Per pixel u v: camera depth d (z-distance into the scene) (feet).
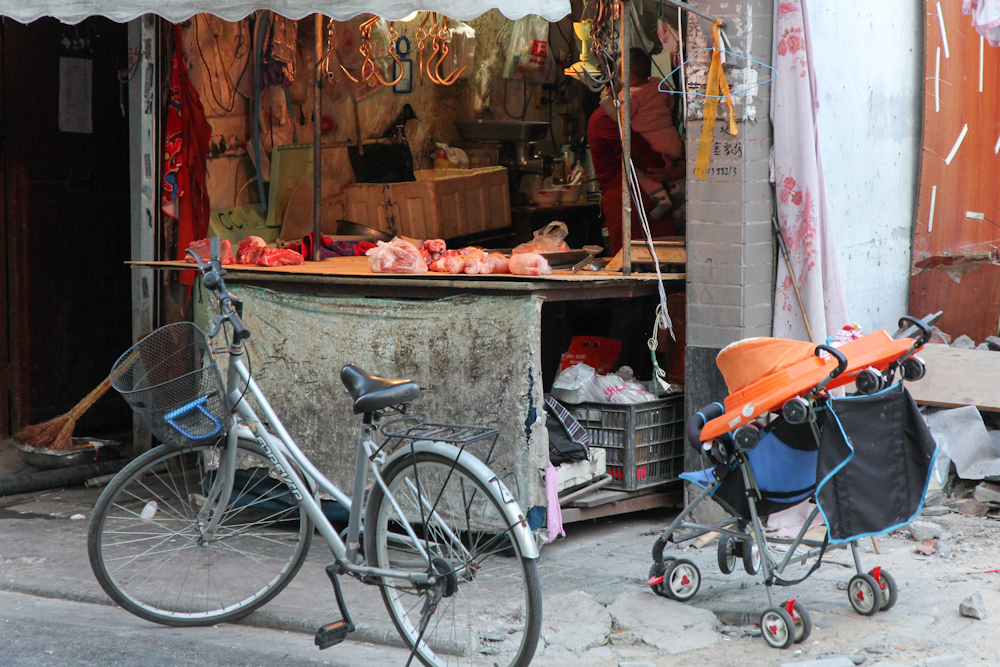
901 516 12.75
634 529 17.99
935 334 23.54
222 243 19.80
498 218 26.35
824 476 12.41
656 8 20.11
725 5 16.62
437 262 17.51
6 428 25.31
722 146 16.81
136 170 22.43
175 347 13.24
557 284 15.72
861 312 21.06
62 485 21.77
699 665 12.21
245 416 13.51
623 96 17.54
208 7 16.81
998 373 19.76
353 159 25.89
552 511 16.11
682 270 18.13
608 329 20.75
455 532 15.14
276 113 24.56
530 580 11.26
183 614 13.93
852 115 19.95
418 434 12.30
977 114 23.95
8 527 18.75
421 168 27.14
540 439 15.98
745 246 16.81
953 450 18.80
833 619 13.35
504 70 27.45
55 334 25.66
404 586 12.05
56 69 25.05
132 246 22.80
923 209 23.09
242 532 14.75
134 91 22.25
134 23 21.99
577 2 24.84
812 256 16.94
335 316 17.43
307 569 15.75
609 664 12.34
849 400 12.56
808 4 17.70
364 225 25.11
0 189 24.57
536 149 27.50
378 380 11.93
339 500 12.75
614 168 20.66
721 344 17.15
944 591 14.28
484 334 16.20
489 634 12.96
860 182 20.54
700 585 14.57
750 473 13.12
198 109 22.26
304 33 24.63
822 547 13.24
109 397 26.58
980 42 23.89
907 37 22.30
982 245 24.52
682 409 18.43
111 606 14.87
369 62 24.04
